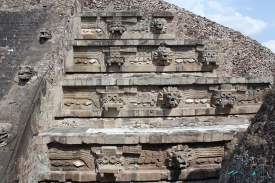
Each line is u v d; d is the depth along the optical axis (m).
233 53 14.27
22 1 13.09
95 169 9.31
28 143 8.33
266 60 14.39
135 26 13.91
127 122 11.21
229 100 11.45
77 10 13.84
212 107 11.66
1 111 8.38
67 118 11.12
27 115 8.40
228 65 14.00
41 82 9.54
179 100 11.52
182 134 9.37
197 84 11.55
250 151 5.72
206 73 13.38
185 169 9.43
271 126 5.46
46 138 9.15
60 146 9.38
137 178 9.23
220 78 11.59
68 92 11.35
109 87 11.09
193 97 11.73
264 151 5.32
